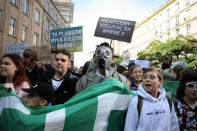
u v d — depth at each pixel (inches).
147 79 79.0
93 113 77.1
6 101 72.6
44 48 321.4
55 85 114.2
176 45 718.5
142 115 74.5
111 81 85.4
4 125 71.4
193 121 84.7
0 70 92.1
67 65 116.9
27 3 751.7
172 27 1184.2
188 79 86.9
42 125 70.6
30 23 770.2
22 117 71.0
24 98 78.9
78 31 250.1
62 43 256.7
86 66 140.1
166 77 139.2
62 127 72.4
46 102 79.0
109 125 78.9
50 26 1060.5
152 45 868.0
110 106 79.9
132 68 142.6
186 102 89.2
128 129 74.4
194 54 708.7
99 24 174.9
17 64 88.0
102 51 95.9
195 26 966.4
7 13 588.4
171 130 80.1
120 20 169.5
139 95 78.7
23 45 254.1
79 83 103.2
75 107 76.3
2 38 566.3
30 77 128.7
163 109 76.8
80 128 74.5
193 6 984.9
